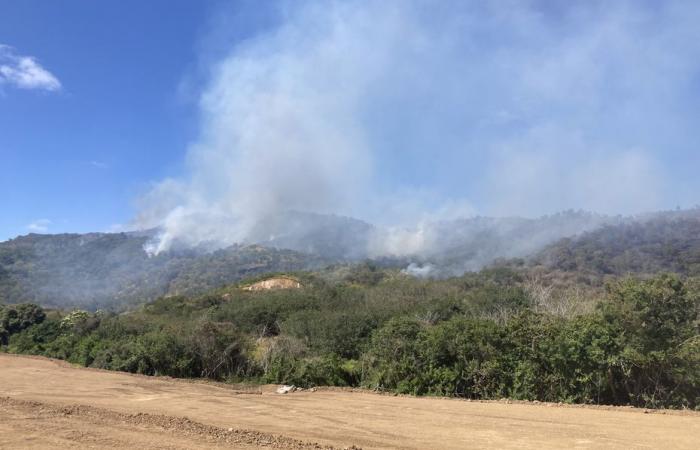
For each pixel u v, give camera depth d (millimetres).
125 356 31547
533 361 20531
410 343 24016
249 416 14430
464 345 21844
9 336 53188
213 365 30016
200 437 10297
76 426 11117
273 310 51719
